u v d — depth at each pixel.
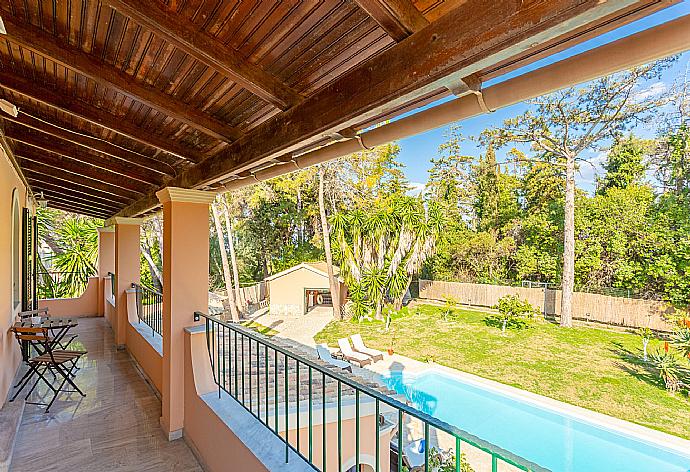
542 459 6.96
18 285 5.43
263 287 18.42
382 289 14.13
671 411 8.31
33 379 4.86
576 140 15.45
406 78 1.29
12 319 4.66
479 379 10.16
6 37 1.84
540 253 15.94
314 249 19.67
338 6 1.43
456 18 1.13
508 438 7.68
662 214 12.98
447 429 1.07
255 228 19.27
